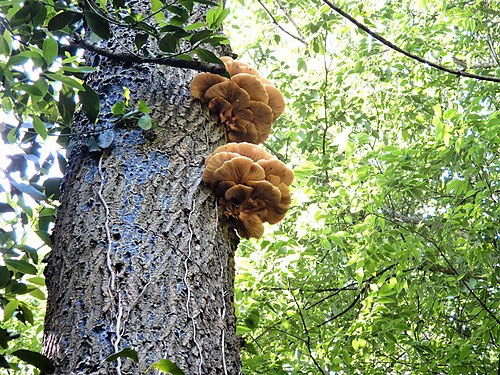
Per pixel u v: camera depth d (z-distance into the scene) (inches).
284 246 201.6
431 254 218.1
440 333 245.6
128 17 94.6
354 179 217.8
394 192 220.1
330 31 277.3
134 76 101.6
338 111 293.7
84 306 73.2
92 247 79.2
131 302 73.3
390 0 364.5
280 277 218.2
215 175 92.4
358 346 219.1
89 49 101.1
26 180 117.5
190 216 85.9
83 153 92.5
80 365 67.9
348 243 247.6
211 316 78.2
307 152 311.6
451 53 333.1
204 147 97.3
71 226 83.7
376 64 313.7
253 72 114.7
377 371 221.8
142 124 90.0
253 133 109.2
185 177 90.7
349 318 248.8
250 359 196.5
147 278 76.2
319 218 214.7
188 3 93.7
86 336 70.3
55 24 96.3
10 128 113.7
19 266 109.7
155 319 72.7
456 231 222.5
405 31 300.5
